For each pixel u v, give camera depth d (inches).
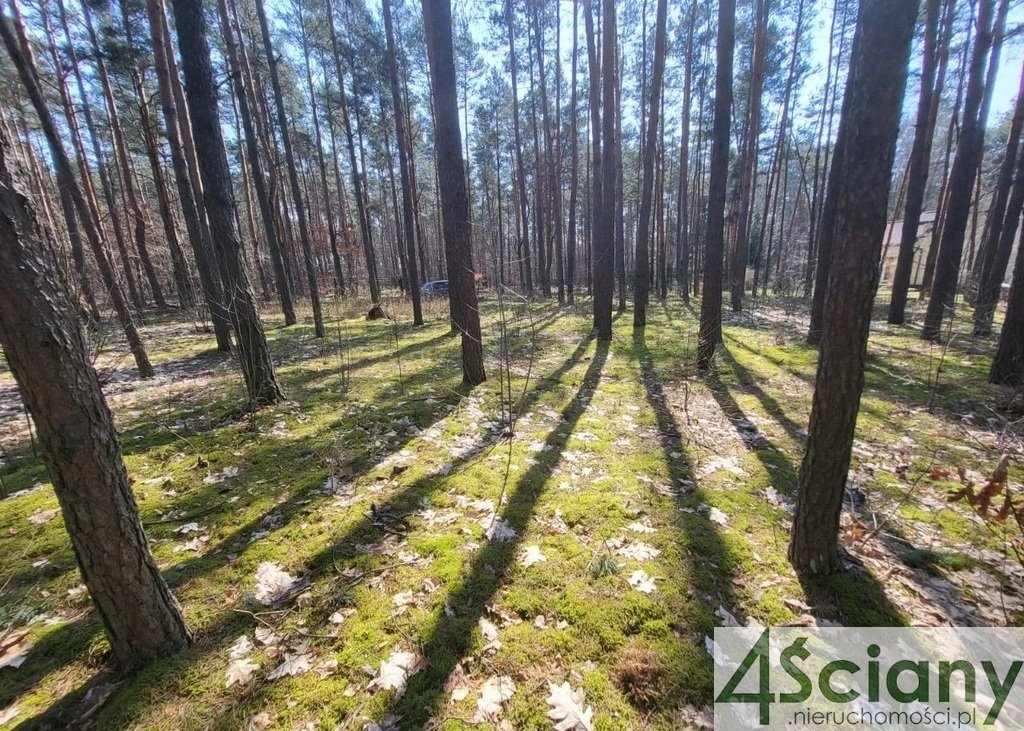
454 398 212.8
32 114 566.6
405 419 185.8
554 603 86.4
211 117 174.1
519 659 74.9
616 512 116.0
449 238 218.8
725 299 703.7
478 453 153.4
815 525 89.6
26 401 56.5
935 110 394.9
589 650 76.4
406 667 73.5
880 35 66.1
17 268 51.9
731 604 85.5
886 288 809.5
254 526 112.5
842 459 84.4
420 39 622.5
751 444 157.9
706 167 948.0
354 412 194.9
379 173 1050.7
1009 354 208.1
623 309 543.5
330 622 82.7
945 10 382.0
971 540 102.5
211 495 127.3
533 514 116.0
